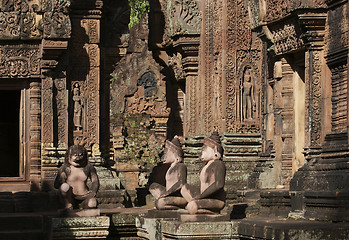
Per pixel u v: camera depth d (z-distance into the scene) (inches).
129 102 1417.3
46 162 904.9
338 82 707.4
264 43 876.0
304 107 776.9
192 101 1052.5
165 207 721.0
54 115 919.0
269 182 837.2
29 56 913.5
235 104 954.7
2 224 793.6
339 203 634.8
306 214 667.4
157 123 1374.3
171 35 1061.8
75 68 936.9
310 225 604.7
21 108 917.8
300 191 688.4
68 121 926.4
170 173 729.6
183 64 1060.5
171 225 650.8
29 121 918.4
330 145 703.7
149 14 1187.9
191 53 1047.6
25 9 903.7
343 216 628.4
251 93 958.4
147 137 1321.4
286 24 775.7
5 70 908.6
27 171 916.6
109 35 990.4
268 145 863.1
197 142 1012.5
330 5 710.5
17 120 1082.7
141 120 1348.4
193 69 1051.3
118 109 1412.4
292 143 813.9
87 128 937.5
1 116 1081.4
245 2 956.6
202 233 643.5
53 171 907.4
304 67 792.9
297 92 794.2
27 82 920.9
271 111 861.2
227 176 927.0
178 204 722.2
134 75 1425.9
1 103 1081.4
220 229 645.9
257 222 642.2
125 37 992.2
